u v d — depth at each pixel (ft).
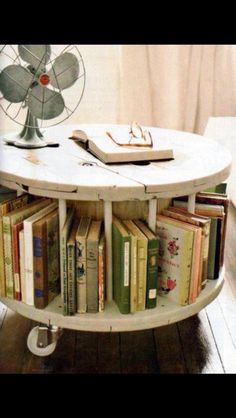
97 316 4.64
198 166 4.97
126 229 4.65
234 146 9.09
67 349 5.19
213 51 9.04
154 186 4.37
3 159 5.08
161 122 9.40
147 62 9.03
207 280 5.33
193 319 5.77
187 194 4.58
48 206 5.00
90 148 5.48
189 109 9.32
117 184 4.34
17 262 4.77
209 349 5.24
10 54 6.66
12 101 5.49
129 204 4.95
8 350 5.15
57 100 5.62
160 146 5.35
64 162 5.03
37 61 5.39
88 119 9.50
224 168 4.96
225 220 5.38
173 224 4.71
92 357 5.06
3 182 4.73
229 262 7.17
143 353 5.15
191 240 4.61
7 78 5.39
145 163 5.06
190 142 6.01
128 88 9.11
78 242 4.46
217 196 5.49
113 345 5.27
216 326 5.64
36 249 4.57
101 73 9.19
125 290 4.59
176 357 5.09
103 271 4.64
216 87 9.39
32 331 5.02
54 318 4.68
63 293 4.58
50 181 4.40
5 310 5.90
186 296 4.79
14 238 4.69
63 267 4.51
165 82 9.14
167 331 5.53
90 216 5.07
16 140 5.77
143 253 4.54
